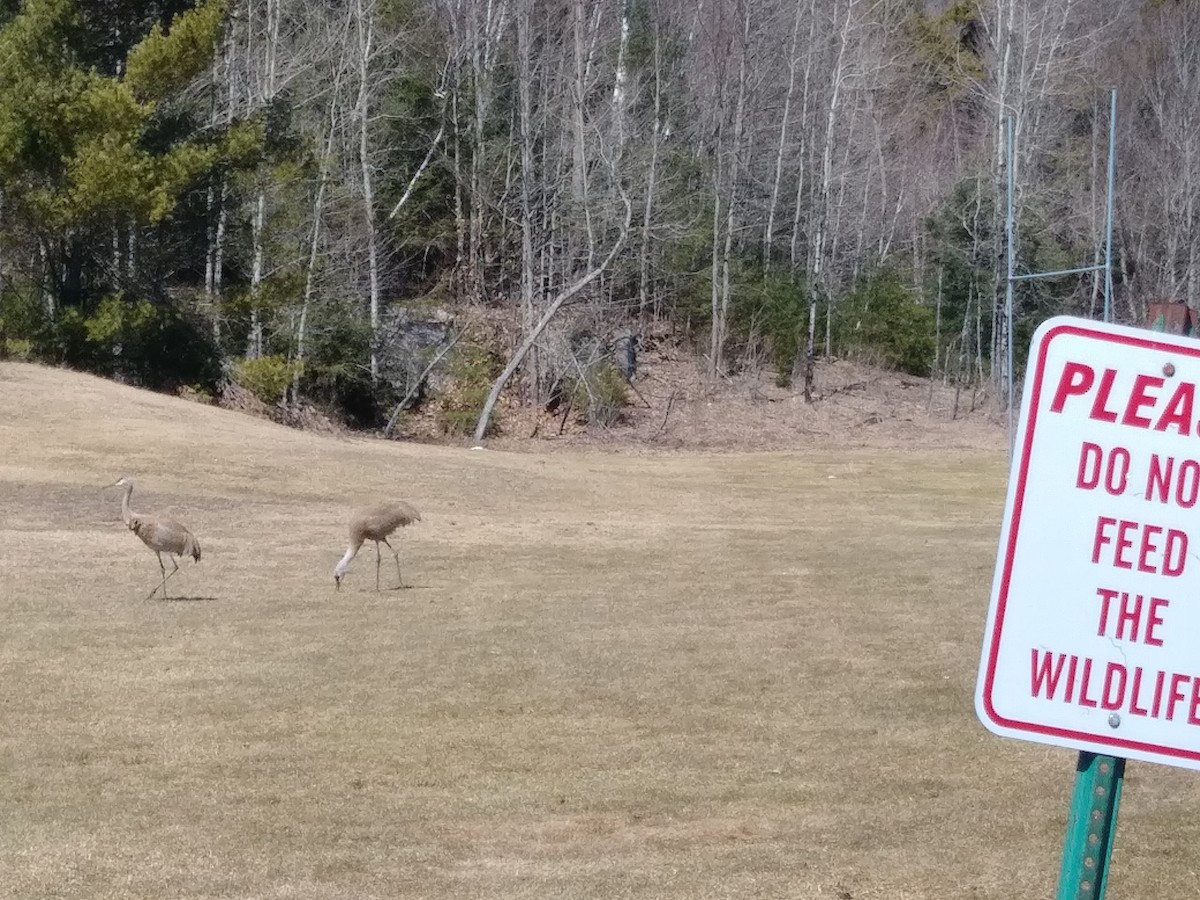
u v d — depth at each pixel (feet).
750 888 22.70
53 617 48.65
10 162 114.42
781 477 124.16
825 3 206.39
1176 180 191.11
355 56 160.66
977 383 188.85
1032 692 12.09
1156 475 12.06
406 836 25.71
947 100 258.98
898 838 25.64
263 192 135.54
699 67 205.05
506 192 170.09
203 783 29.12
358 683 38.58
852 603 53.01
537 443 150.30
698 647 43.96
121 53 133.28
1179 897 22.33
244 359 138.62
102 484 85.25
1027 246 188.03
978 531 84.23
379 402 153.99
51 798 27.96
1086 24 208.23
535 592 55.98
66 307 125.80
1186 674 11.94
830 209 202.08
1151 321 12.91
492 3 184.03
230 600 52.95
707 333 192.24
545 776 29.78
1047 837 25.67
